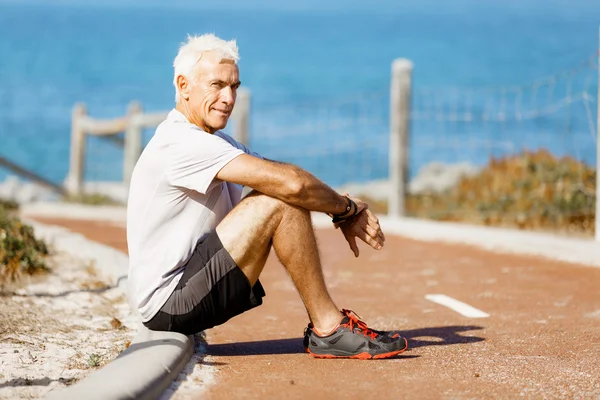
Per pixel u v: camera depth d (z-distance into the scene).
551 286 10.05
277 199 6.23
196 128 6.37
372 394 5.73
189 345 6.61
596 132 13.75
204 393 5.72
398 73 17.59
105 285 10.02
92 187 28.88
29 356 6.64
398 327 8.10
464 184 18.83
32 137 59.34
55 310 8.59
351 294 9.91
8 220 12.38
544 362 6.62
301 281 6.53
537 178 17.44
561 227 16.02
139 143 24.12
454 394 5.74
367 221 6.65
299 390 5.82
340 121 53.84
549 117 46.62
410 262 12.15
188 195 6.32
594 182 16.59
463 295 9.72
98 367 6.40
